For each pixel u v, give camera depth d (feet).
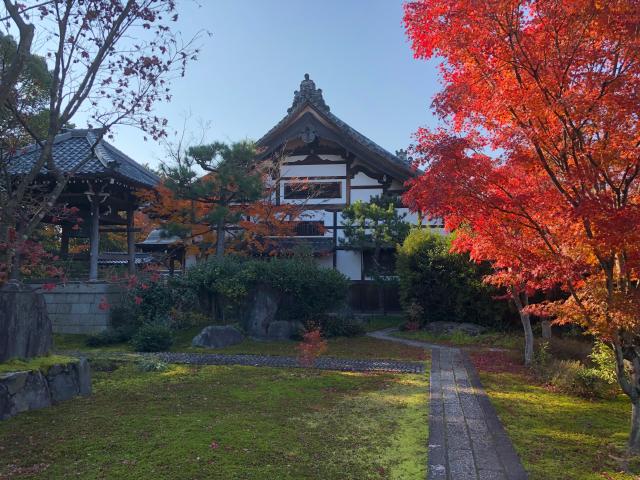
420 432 20.08
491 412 23.12
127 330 45.39
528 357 35.01
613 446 18.62
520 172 20.06
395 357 38.22
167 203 52.54
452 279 53.06
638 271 17.67
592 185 17.42
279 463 16.48
